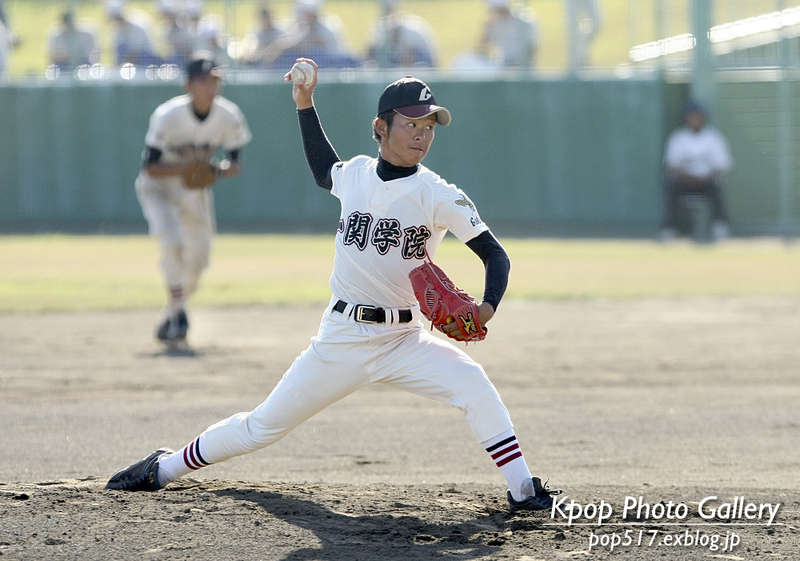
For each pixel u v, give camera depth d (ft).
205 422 76.69
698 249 223.51
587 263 196.95
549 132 267.59
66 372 97.04
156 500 49.90
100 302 144.46
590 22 267.80
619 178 267.39
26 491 51.83
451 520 47.78
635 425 76.95
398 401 88.07
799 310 140.67
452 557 42.16
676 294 156.04
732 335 121.08
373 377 48.19
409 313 47.83
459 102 268.21
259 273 178.70
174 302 110.63
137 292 154.61
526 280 172.24
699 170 247.70
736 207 269.85
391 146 46.37
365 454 68.13
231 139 111.75
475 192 270.26
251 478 60.70
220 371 98.02
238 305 143.74
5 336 117.50
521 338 119.24
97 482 55.06
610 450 68.95
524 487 48.78
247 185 272.31
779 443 70.85
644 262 198.70
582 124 266.57
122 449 68.39
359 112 268.21
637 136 265.95
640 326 128.16
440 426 77.71
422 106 45.55
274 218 272.72
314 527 45.93
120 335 119.14
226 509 48.42
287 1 277.03
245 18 276.62
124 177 271.49
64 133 271.90
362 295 47.34
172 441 70.74
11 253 207.62
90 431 73.82
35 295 150.00
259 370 98.58
